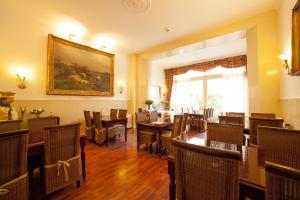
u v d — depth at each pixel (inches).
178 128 137.2
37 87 166.7
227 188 34.3
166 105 377.1
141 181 98.4
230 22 167.8
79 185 90.8
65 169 80.0
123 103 262.5
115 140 195.2
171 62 342.3
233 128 74.0
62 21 167.9
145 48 249.0
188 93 352.2
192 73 346.3
